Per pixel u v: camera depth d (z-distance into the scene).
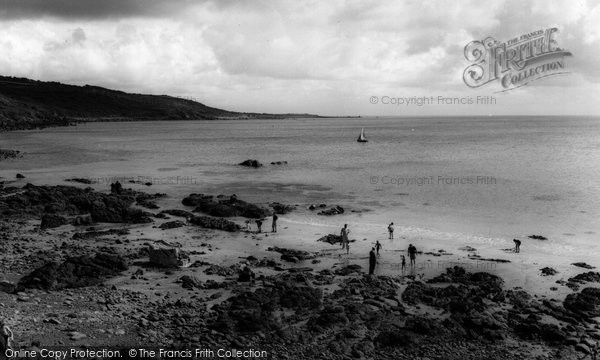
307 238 44.31
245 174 86.56
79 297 27.48
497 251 39.78
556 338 23.66
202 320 25.02
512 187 67.06
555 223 48.12
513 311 26.88
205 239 43.72
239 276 31.59
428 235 44.84
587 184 68.00
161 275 32.69
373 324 24.91
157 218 51.50
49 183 76.69
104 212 49.88
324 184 74.06
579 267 35.50
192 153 130.00
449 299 28.11
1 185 71.88
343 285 30.97
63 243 39.78
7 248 37.91
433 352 22.55
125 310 25.81
